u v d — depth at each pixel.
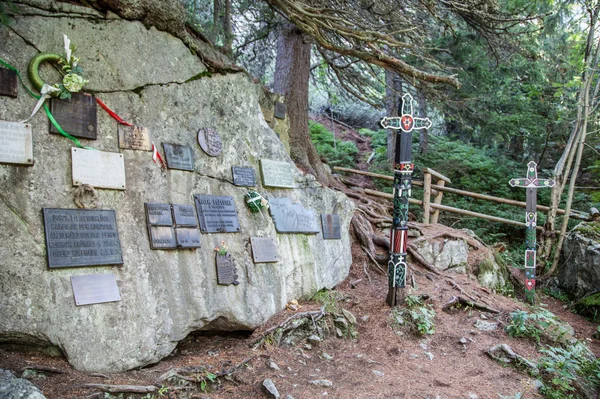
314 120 20.12
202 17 9.40
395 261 6.46
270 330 5.07
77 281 3.82
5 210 3.60
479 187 12.94
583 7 10.40
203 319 4.67
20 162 3.72
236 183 5.50
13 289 3.50
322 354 5.20
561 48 12.69
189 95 5.25
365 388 4.56
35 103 3.91
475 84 12.05
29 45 3.96
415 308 6.44
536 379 5.24
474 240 8.95
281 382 4.39
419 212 11.76
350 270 7.39
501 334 6.28
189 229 4.79
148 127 4.73
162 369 4.11
